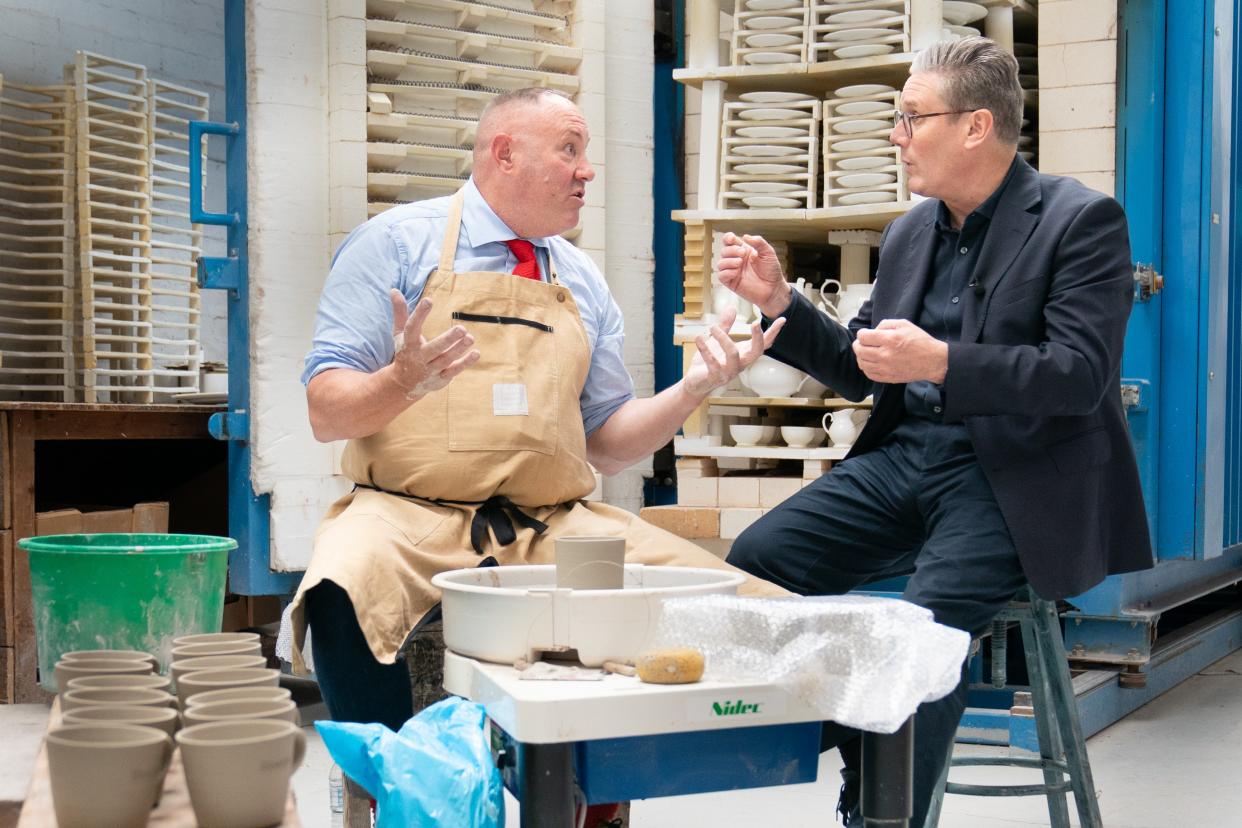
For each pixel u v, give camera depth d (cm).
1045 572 223
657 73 475
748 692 135
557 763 129
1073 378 215
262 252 359
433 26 382
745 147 394
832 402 382
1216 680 462
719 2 405
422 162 384
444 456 222
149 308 492
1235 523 424
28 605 388
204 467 502
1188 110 371
